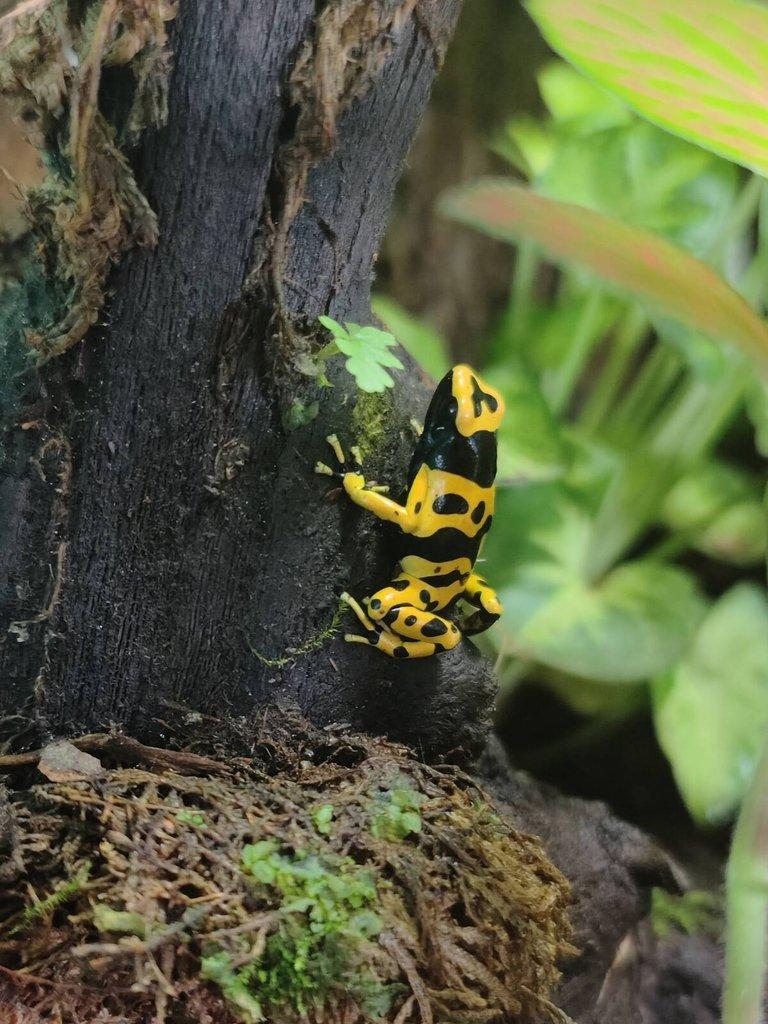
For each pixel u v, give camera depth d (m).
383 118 0.22
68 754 0.22
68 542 0.23
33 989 0.21
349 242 0.23
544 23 0.21
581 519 0.31
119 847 0.22
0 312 0.22
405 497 0.24
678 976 0.26
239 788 0.23
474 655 0.25
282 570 0.23
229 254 0.22
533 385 0.30
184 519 0.23
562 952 0.23
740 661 0.30
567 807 0.28
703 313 0.22
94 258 0.22
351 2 0.21
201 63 0.21
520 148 0.33
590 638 0.29
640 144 0.30
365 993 0.21
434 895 0.22
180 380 0.22
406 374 0.25
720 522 0.32
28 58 0.21
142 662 0.23
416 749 0.25
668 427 0.30
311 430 0.23
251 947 0.21
